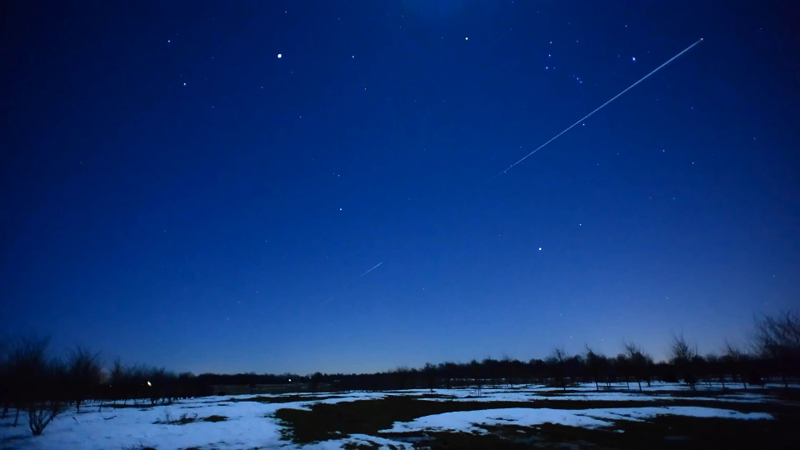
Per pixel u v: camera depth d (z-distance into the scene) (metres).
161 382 41.44
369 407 28.69
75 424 20.72
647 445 13.54
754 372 34.53
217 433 17.45
